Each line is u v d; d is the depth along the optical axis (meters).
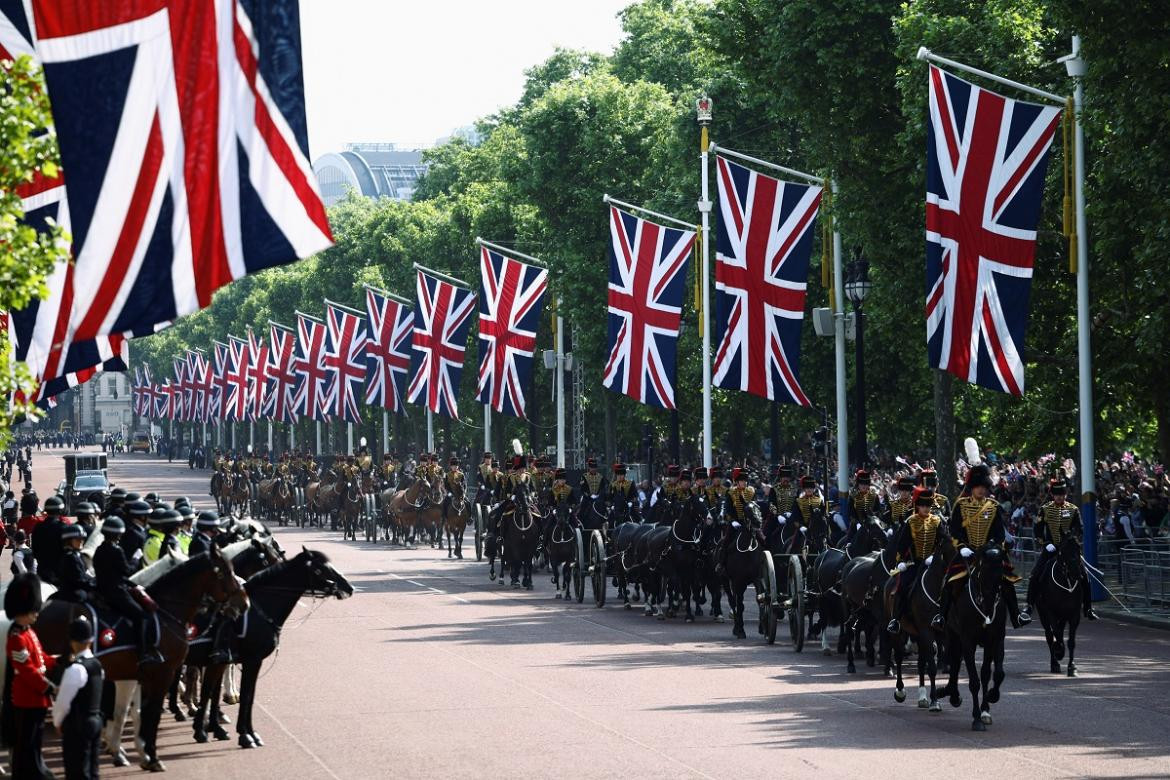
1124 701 49.78
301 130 39.78
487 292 130.38
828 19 101.31
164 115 39.16
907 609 49.34
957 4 95.56
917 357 109.56
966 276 71.81
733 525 70.12
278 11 39.78
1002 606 45.25
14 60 41.91
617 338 103.50
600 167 157.88
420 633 72.50
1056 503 57.59
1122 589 83.69
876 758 39.94
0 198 39.59
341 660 62.69
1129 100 73.50
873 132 104.06
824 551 64.31
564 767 39.22
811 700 50.44
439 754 41.50
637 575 80.25
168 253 38.91
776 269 89.81
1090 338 83.94
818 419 140.75
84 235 38.69
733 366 90.62
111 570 40.31
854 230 103.62
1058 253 96.31
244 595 41.34
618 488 90.38
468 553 131.38
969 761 39.44
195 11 39.44
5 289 39.12
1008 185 71.69
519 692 52.78
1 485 124.62
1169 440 92.88
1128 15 70.56
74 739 35.25
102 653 40.00
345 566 116.50
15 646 36.53
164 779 39.09
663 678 56.00
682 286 101.75
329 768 40.00
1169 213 72.62
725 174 90.94
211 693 45.22
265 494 185.00
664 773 38.25
